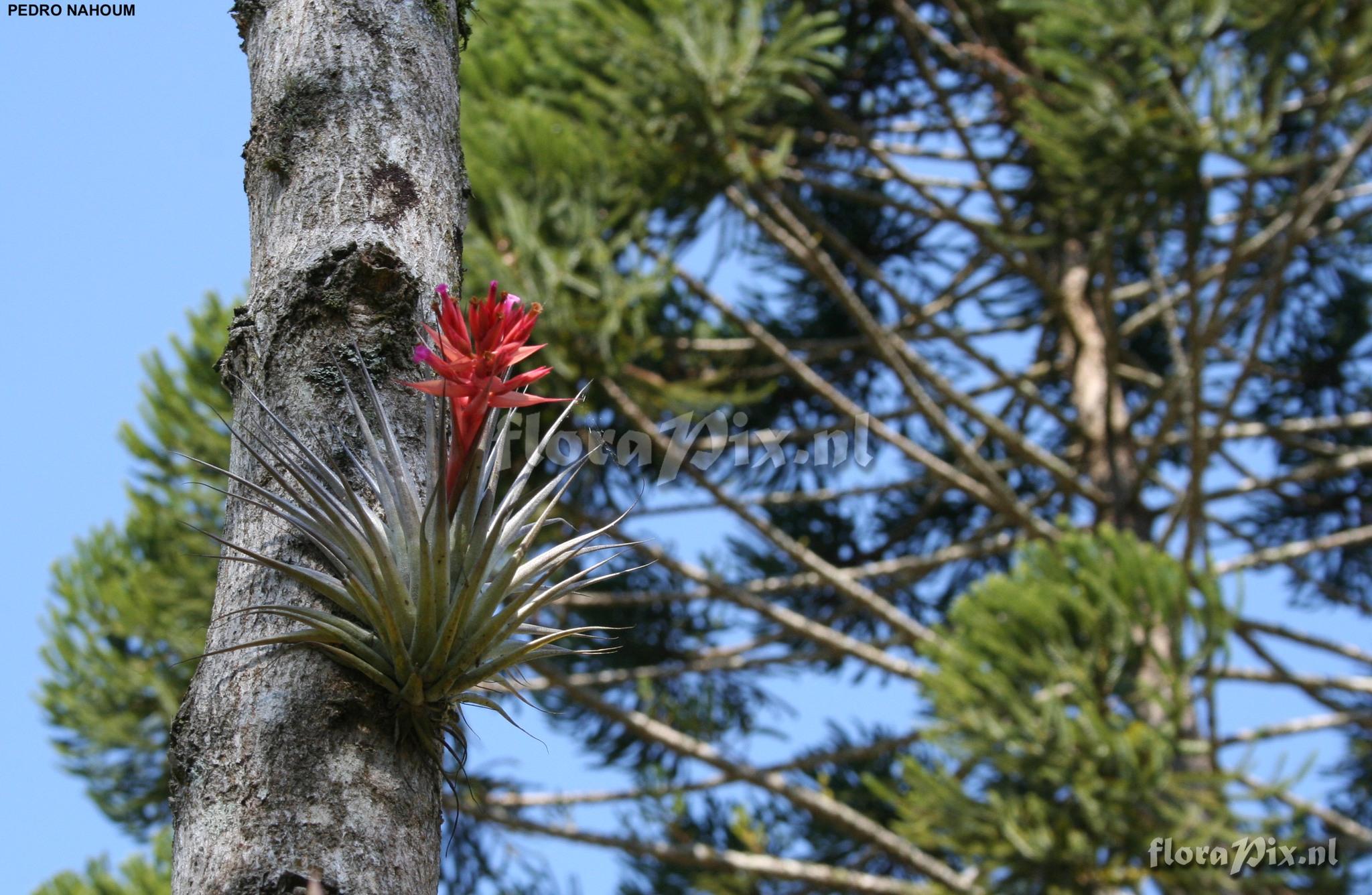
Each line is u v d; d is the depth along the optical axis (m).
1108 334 6.21
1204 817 4.57
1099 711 4.79
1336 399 7.66
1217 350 7.47
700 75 5.08
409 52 1.50
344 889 1.04
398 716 1.17
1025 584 4.96
